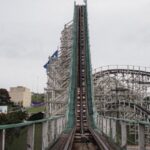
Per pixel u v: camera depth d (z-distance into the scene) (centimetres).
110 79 7306
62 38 8269
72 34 7562
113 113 6556
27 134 1118
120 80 7350
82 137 2755
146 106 7150
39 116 6569
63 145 2052
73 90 5788
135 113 6388
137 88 7350
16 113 6222
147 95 7344
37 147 1384
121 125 1548
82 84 5978
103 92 7069
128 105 6544
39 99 16062
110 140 2198
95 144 2531
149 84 7431
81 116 4862
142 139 1054
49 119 1783
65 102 6419
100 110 6800
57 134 2475
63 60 7800
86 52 6844
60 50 8056
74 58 6656
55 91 7325
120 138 1658
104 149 1903
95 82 7156
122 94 6931
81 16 8000
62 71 7612
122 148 1505
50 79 7462
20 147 1059
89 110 5134
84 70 6359
